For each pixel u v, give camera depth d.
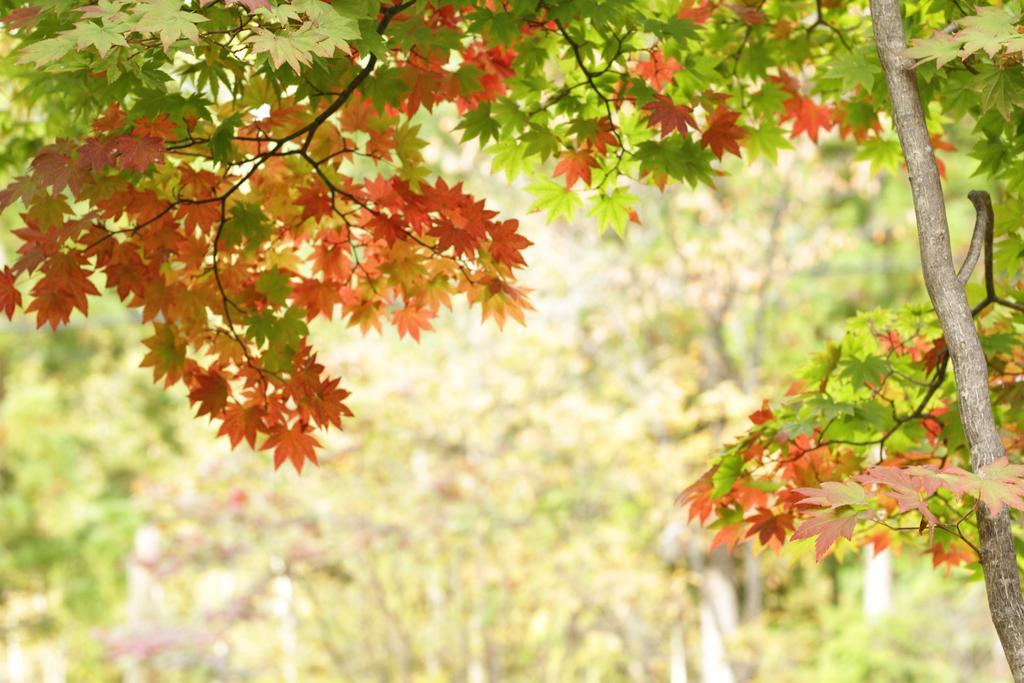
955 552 3.64
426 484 11.15
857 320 3.68
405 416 11.42
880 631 13.65
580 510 12.38
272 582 11.93
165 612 14.66
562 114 3.50
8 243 13.79
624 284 13.84
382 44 2.64
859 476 2.18
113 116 2.95
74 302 2.99
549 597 11.48
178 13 2.31
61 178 2.66
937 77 3.13
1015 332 3.41
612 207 3.61
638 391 13.83
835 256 15.80
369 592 11.71
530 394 12.37
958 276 2.38
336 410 3.17
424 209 3.08
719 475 3.32
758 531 3.31
